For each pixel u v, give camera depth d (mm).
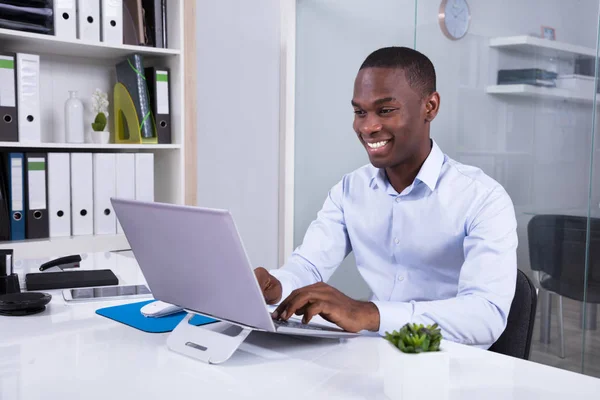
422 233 1535
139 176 2895
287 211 3848
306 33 3713
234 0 3531
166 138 2988
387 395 877
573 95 2465
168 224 1031
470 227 1458
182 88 2943
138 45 2863
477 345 1239
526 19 2602
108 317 1295
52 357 1041
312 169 3742
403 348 852
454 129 2904
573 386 919
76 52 2881
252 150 3705
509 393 888
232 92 3582
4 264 1596
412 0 3078
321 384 926
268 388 908
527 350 1344
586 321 2439
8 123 2557
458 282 1522
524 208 2652
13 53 2555
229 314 1067
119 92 2979
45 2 2600
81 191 2764
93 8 2727
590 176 2424
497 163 2742
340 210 1729
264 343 1131
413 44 3092
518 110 2650
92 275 1652
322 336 1104
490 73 2744
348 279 3523
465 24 2832
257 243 3777
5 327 1222
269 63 3730
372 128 1369
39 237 2674
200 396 875
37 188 2656
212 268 1011
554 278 2553
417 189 1534
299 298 1108
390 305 1183
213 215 927
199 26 3414
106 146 2789
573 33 2453
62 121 2971
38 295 1355
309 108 3729
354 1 3410
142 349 1090
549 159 2555
